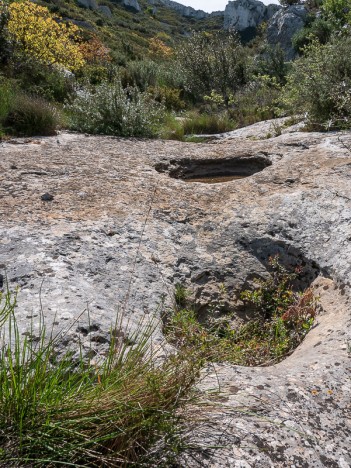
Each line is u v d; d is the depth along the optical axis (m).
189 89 14.82
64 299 2.37
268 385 1.94
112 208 3.62
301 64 8.02
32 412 1.42
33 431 1.40
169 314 2.63
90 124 7.30
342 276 2.90
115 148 5.80
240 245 3.39
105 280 2.69
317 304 2.86
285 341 2.61
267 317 3.06
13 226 3.17
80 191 3.95
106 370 1.68
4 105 6.75
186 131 9.66
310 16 27.00
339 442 1.69
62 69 12.45
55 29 12.57
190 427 1.62
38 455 1.38
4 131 6.37
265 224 3.52
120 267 2.86
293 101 8.30
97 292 2.54
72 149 5.61
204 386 1.87
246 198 3.98
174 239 3.36
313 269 3.17
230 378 1.98
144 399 1.53
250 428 1.68
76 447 1.38
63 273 2.63
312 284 3.09
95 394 1.53
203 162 5.27
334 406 1.85
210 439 1.61
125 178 4.39
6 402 1.43
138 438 1.50
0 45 10.49
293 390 1.92
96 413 1.48
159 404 1.54
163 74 16.44
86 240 3.05
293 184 4.14
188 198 4.00
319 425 1.75
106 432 1.46
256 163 5.27
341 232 3.27
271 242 3.38
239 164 5.30
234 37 14.55
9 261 2.71
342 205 3.58
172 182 4.39
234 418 1.71
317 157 4.81
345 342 2.30
